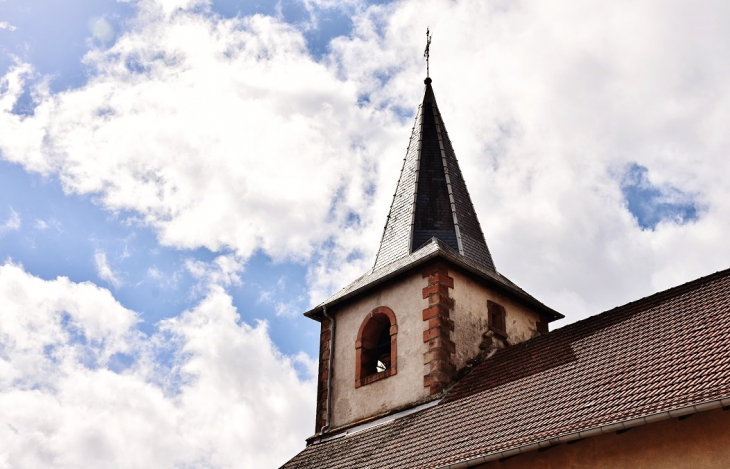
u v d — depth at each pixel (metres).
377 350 20.91
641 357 14.41
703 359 13.05
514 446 13.07
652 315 15.98
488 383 17.39
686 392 12.06
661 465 11.91
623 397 13.09
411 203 22.66
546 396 14.87
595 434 12.29
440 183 23.11
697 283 16.36
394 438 17.34
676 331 14.73
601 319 17.23
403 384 19.12
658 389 12.73
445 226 22.06
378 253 22.59
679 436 11.91
